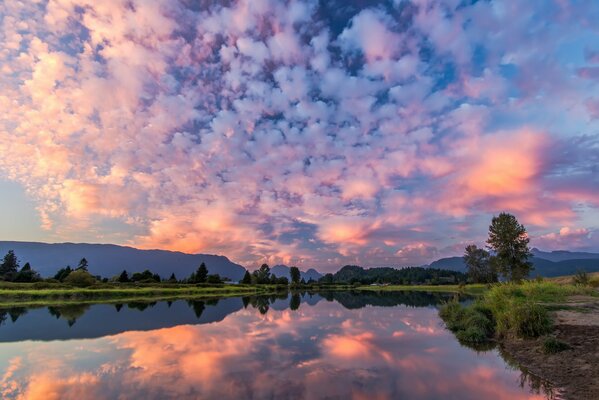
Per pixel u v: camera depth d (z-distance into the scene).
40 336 20.33
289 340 19.81
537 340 15.36
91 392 10.44
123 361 14.34
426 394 10.45
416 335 21.44
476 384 11.32
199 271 100.75
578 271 41.31
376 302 54.59
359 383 11.59
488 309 23.34
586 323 16.23
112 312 34.06
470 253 102.69
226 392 10.60
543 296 24.48
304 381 11.82
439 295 75.88
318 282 166.25
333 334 21.94
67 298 47.66
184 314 33.44
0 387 10.89
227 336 21.00
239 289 90.38
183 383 11.44
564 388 10.20
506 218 49.75
